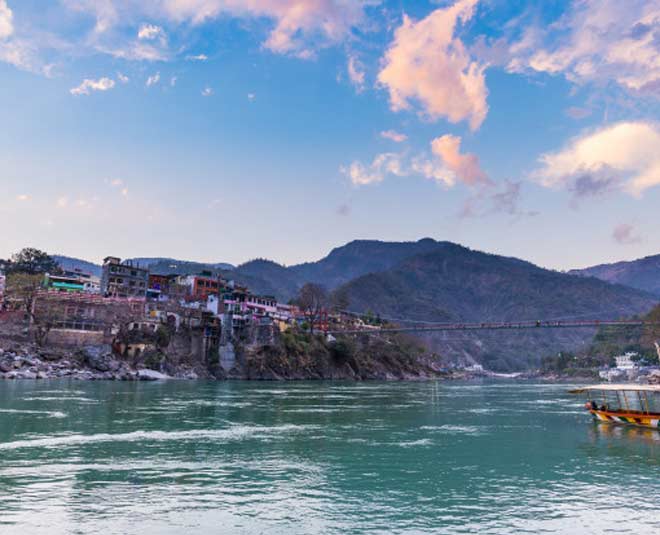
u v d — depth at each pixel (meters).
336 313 199.25
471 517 17.94
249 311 146.12
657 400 73.12
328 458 27.80
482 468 25.80
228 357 129.00
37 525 16.45
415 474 24.30
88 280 139.38
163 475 23.31
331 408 55.91
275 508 18.66
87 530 16.11
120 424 38.16
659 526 17.12
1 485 21.06
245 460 26.88
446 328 176.25
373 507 19.00
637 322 157.25
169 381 103.50
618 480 23.50
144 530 16.20
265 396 71.00
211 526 16.67
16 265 149.00
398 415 49.81
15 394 57.84
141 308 118.81
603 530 16.72
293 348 144.38
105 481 22.00
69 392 62.62
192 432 35.53
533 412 54.38
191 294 146.75
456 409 57.47
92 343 108.81
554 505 19.47
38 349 100.06
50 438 31.55
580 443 33.44
